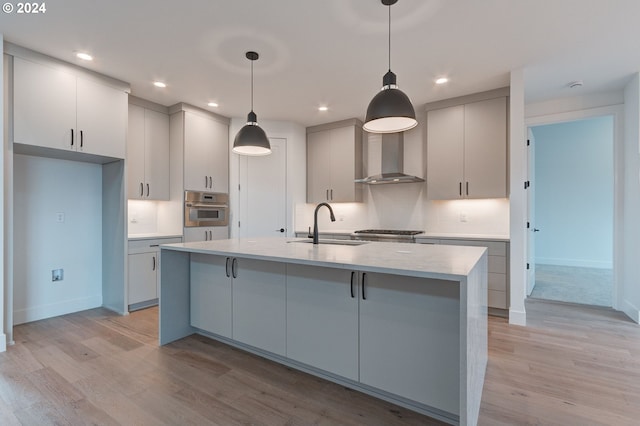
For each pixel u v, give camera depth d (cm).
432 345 168
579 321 333
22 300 321
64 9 221
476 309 169
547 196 678
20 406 182
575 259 654
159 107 414
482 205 418
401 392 178
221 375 219
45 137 287
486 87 366
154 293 380
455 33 254
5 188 264
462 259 179
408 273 148
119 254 358
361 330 191
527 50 281
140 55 290
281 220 493
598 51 283
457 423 168
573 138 653
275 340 231
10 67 268
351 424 169
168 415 175
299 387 204
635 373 222
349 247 245
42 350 257
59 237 348
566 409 181
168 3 216
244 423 169
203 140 435
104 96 330
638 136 327
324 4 218
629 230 349
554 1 214
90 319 334
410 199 470
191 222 419
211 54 288
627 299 355
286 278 224
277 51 282
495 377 218
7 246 265
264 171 488
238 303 252
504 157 365
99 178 380
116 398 191
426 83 352
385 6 220
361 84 355
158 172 412
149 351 257
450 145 397
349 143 486
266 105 424
